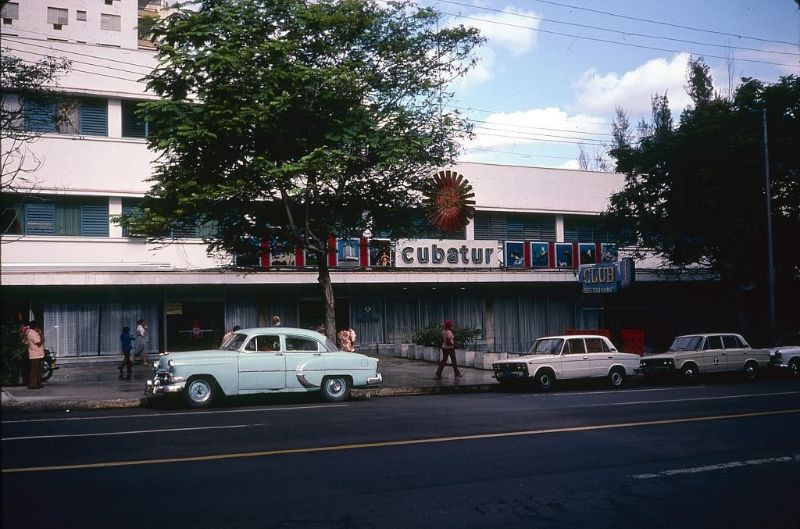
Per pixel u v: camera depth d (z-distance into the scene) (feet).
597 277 93.15
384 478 28.76
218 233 72.13
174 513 23.18
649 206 106.93
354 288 104.22
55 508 23.34
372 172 69.26
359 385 59.82
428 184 73.56
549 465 31.58
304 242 69.00
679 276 116.67
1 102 70.64
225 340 59.77
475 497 26.11
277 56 61.46
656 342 126.62
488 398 61.36
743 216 99.50
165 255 92.27
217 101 60.13
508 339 114.62
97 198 89.81
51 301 84.89
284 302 98.89
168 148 62.95
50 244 86.38
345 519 23.04
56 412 51.62
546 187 123.75
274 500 25.14
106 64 90.12
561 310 119.85
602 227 112.16
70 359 85.05
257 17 62.44
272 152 64.18
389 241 77.36
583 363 72.23
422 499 25.71
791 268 106.52
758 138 95.61
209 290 93.97
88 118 89.71
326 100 62.59
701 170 96.58
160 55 61.93
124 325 88.53
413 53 67.92
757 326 129.29
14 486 26.27
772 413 48.39
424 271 102.53
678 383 77.92
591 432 40.27
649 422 44.16
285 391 56.80
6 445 35.04
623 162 106.63
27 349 66.64
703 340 79.15
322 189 69.05
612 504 25.50
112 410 53.26
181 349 91.71
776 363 84.79
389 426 42.39
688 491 27.48
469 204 95.14
